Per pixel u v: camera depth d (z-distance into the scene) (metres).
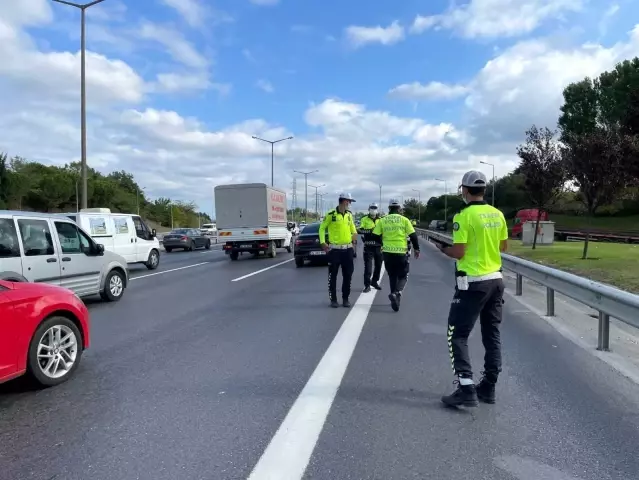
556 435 3.74
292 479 3.16
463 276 4.19
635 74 50.88
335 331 7.18
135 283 13.81
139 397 4.62
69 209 86.50
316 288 11.79
